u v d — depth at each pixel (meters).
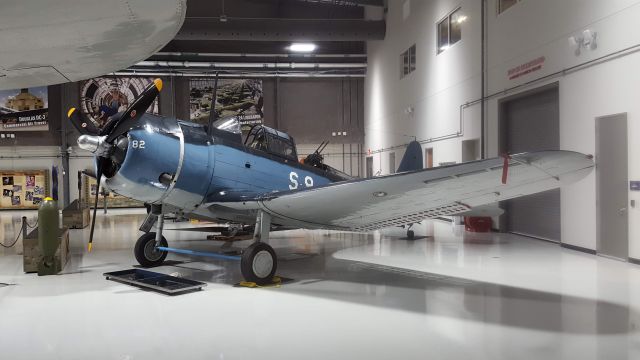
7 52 3.89
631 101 5.43
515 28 7.97
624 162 5.55
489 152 8.97
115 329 3.08
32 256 5.14
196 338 2.89
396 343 2.79
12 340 2.88
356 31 14.45
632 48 5.41
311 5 17.42
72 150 17.16
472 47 9.54
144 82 17.22
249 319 3.31
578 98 6.36
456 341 2.81
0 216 14.71
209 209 5.04
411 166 7.86
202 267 5.43
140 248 5.37
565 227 6.70
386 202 4.02
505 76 8.34
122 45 3.96
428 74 11.77
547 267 5.23
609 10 5.77
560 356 2.54
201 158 4.71
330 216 4.61
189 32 13.10
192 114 17.44
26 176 16.92
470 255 6.13
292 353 2.63
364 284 4.45
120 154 4.35
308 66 17.34
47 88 16.95
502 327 3.09
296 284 4.47
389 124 14.88
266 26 13.42
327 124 18.11
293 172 5.76
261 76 17.47
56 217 5.04
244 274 4.35
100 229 10.18
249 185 5.17
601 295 3.95
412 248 6.86
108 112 4.73
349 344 2.78
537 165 3.11
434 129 11.49
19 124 16.91
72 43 3.82
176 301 3.83
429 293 4.07
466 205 3.99
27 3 3.12
